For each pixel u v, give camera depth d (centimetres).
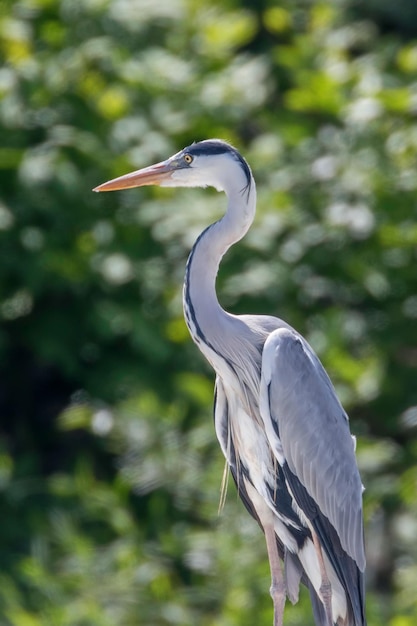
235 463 811
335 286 1285
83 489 1201
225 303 1240
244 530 1128
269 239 1228
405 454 1243
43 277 1245
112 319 1227
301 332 1249
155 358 1220
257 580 1105
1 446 1271
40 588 1147
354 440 801
